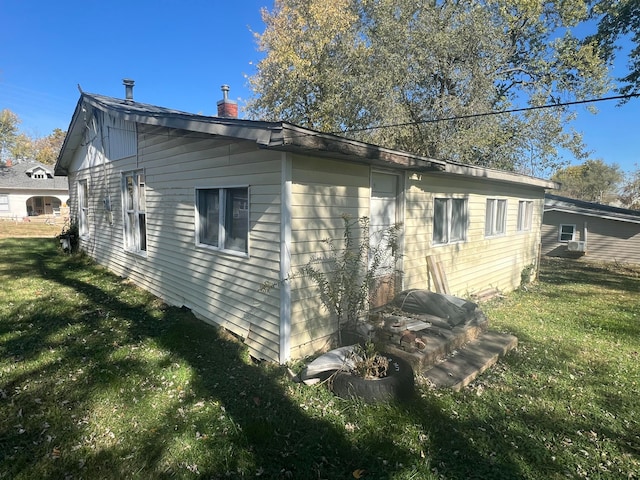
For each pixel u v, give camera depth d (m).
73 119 9.85
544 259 16.62
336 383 3.67
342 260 4.91
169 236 6.55
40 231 21.22
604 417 3.47
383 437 3.03
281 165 4.12
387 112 14.41
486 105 13.73
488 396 3.80
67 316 5.83
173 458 2.75
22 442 2.88
